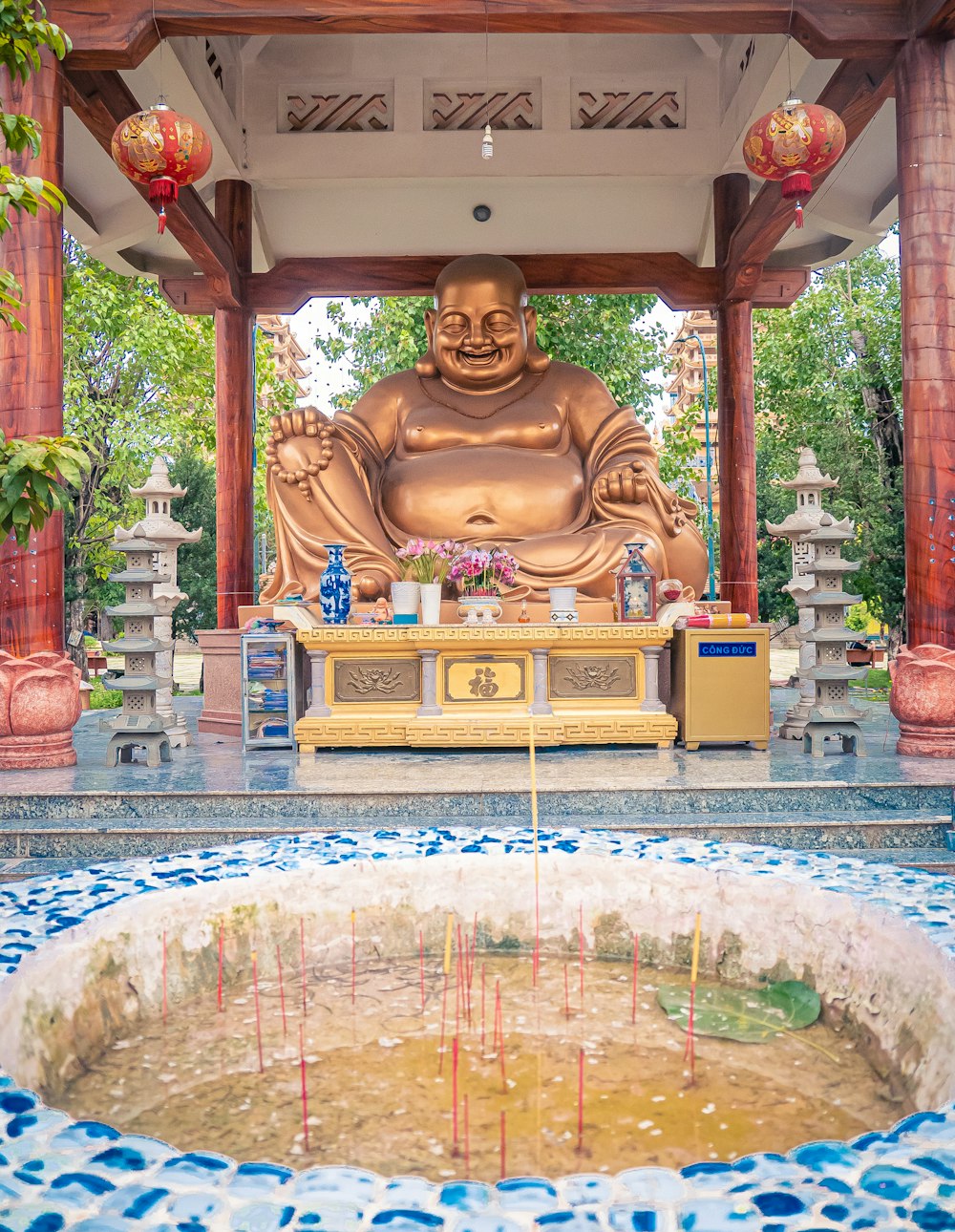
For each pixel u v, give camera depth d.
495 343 7.71
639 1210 0.79
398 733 5.54
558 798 4.30
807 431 14.43
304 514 7.07
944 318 5.12
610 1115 1.31
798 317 13.92
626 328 13.09
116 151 5.22
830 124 5.16
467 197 9.23
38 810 4.27
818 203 8.70
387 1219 0.78
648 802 4.31
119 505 14.03
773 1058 1.50
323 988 1.79
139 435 13.12
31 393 4.91
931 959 1.41
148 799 4.28
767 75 7.35
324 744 5.57
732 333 8.96
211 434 14.48
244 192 8.88
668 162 8.77
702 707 5.54
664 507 7.15
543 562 6.73
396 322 13.34
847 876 1.79
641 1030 1.61
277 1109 1.33
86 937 1.53
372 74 8.77
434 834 2.14
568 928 1.95
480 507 7.20
